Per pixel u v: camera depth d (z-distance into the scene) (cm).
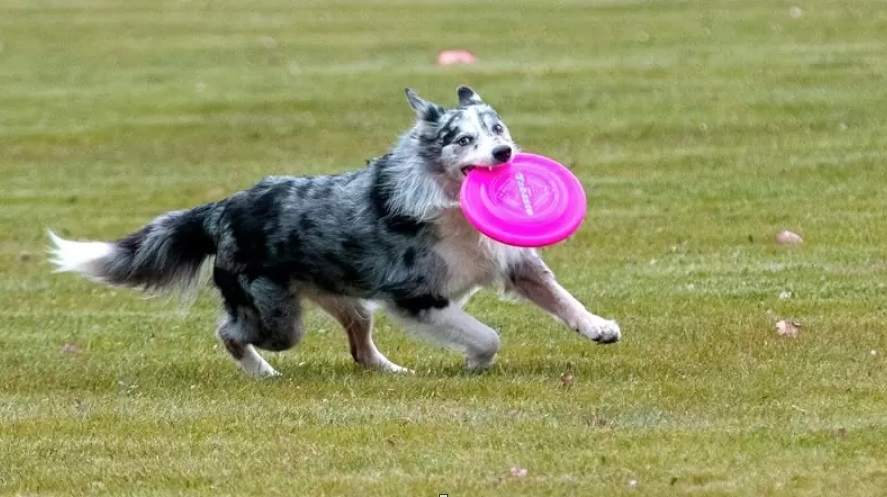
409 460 941
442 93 2998
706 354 1233
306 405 1109
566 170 1216
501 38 3678
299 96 3061
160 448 1001
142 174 2488
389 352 1357
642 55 3284
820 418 1004
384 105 2944
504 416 1045
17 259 1912
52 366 1316
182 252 1316
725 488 862
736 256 1706
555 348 1302
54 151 2702
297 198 1251
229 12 4400
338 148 2609
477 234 1208
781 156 2278
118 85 3309
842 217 1867
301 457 960
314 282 1257
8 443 1029
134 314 1585
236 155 2603
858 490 851
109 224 2114
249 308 1267
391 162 1230
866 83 2800
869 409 1024
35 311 1616
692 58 3197
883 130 2416
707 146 2402
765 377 1136
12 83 3381
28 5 4669
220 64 3534
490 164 1185
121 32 4091
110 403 1150
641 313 1439
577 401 1083
